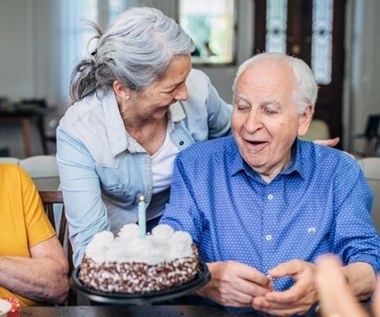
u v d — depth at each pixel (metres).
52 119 7.13
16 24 7.07
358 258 1.56
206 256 1.68
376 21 7.34
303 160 1.71
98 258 1.24
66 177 1.69
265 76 1.57
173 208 1.71
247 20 7.29
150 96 1.63
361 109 7.46
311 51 7.31
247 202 1.67
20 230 1.71
